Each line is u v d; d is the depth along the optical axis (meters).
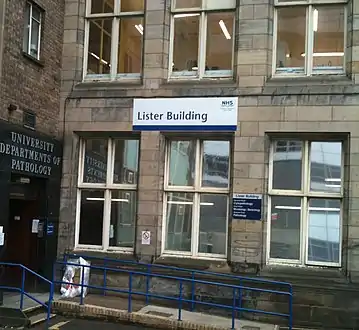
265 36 11.20
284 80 11.08
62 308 10.00
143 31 12.09
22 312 9.05
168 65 11.97
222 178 11.51
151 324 9.53
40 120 11.30
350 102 10.56
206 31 11.91
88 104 12.06
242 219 10.95
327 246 10.77
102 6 12.52
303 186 10.95
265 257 10.90
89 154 12.31
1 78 9.78
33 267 11.42
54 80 11.96
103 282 11.29
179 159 11.81
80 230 12.17
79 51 12.38
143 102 11.74
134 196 11.98
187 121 11.45
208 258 11.33
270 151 11.19
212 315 10.48
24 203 11.58
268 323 10.34
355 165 10.41
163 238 11.66
